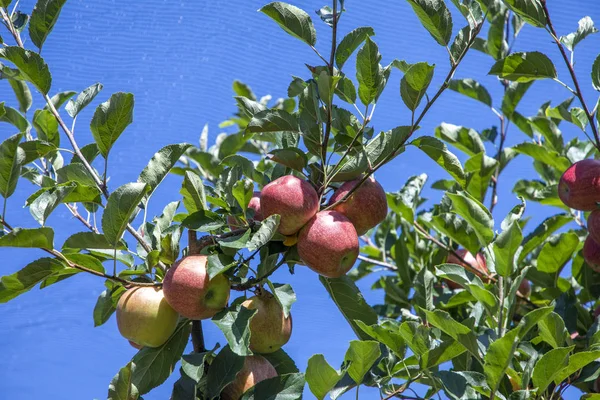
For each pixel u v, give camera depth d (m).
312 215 1.73
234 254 1.73
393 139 1.78
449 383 1.71
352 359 1.65
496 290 1.76
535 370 1.66
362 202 1.77
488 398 1.79
